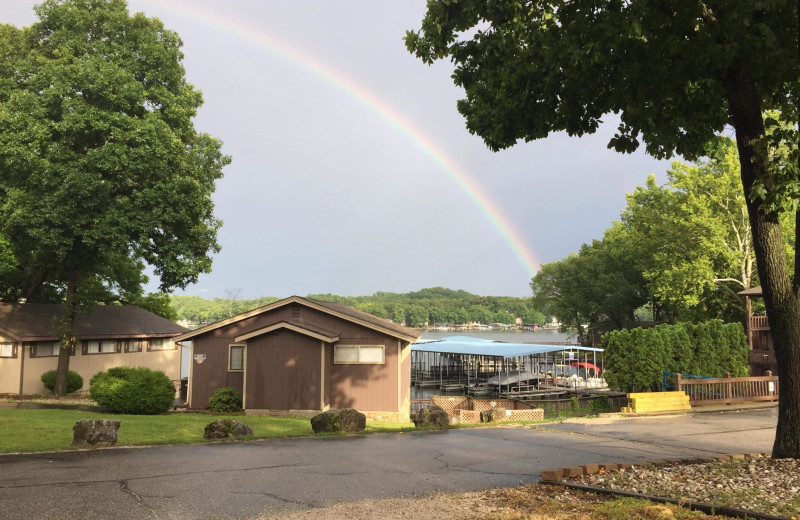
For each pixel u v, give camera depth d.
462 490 8.15
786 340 9.12
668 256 49.56
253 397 22.12
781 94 10.61
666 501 7.04
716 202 46.00
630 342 25.77
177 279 28.56
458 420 21.44
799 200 8.28
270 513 6.79
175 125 29.42
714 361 27.31
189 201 27.55
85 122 25.05
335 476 9.02
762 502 6.71
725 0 7.78
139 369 20.50
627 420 18.08
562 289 77.56
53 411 18.58
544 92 10.39
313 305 23.55
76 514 6.60
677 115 10.41
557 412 25.12
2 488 7.74
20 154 24.39
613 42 8.40
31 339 28.00
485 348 46.09
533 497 7.60
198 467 9.50
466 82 11.29
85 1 27.83
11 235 25.81
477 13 10.32
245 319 24.30
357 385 23.16
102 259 29.55
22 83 27.22
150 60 28.20
